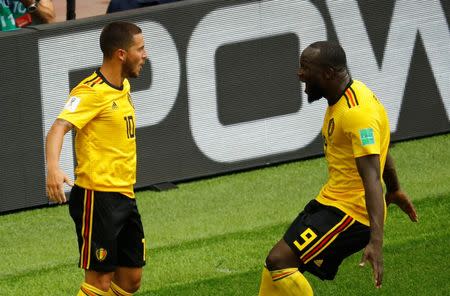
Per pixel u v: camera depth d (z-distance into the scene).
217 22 31.44
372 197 18.70
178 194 31.00
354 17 33.22
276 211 29.17
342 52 19.34
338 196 19.72
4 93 29.25
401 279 23.91
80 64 30.09
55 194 19.23
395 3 33.62
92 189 20.12
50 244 27.64
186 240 27.14
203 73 31.56
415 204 28.69
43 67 29.61
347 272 24.44
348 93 19.20
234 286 23.95
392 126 34.31
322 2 32.69
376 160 18.83
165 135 31.41
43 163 30.09
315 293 23.42
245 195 30.67
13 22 32.47
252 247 26.44
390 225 27.16
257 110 32.38
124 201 20.38
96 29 30.11
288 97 32.69
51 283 24.75
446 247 25.55
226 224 28.33
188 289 23.91
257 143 32.56
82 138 20.06
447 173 31.44
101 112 19.86
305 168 32.62
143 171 31.31
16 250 27.28
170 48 31.02
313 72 19.30
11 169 29.73
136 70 20.31
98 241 20.25
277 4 32.06
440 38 34.47
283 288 19.91
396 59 33.97
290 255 19.81
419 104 34.53
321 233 19.62
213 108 31.84
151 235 27.73
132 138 20.45
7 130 29.47
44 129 29.91
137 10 30.72
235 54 31.83
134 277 21.12
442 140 34.53
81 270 25.53
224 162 32.25
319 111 33.16
